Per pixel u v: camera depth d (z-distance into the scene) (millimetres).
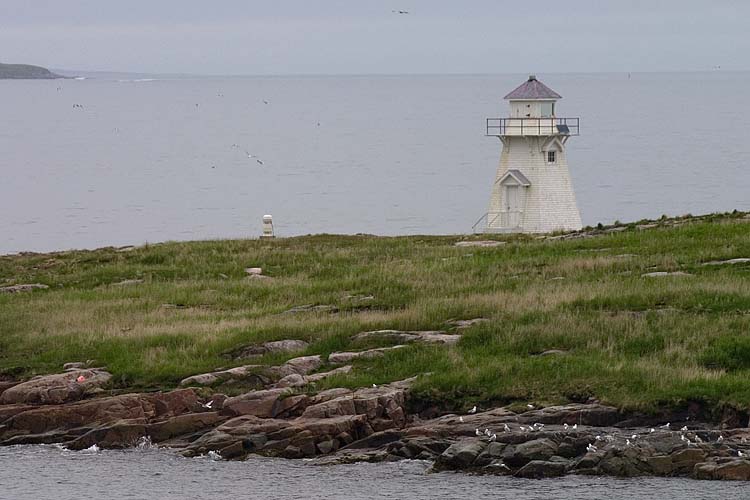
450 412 89375
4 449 89938
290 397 90188
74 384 97250
